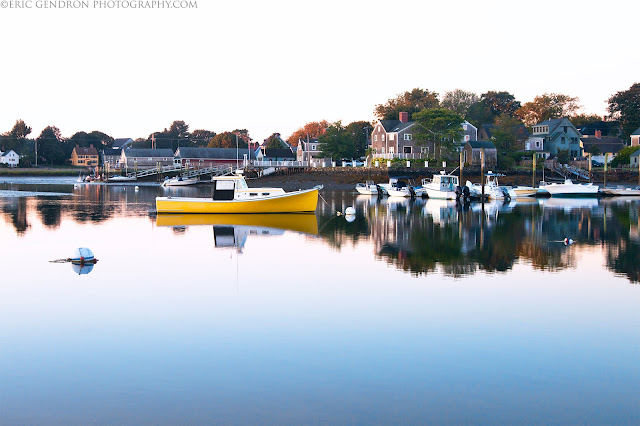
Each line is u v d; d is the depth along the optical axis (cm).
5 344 1703
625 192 8156
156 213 5316
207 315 1981
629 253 3194
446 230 4178
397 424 1267
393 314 2000
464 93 14550
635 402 1365
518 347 1695
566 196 8075
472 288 2362
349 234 3912
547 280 2514
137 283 2420
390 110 14312
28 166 19750
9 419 1277
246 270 2684
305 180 10694
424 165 10200
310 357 1609
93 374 1499
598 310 2061
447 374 1509
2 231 3972
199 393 1398
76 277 2523
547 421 1284
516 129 12288
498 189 7600
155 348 1673
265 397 1379
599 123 14625
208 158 15612
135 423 1263
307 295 2241
